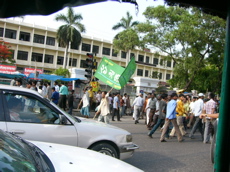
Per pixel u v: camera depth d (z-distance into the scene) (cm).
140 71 6053
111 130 493
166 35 1894
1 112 407
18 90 432
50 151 283
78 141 448
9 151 220
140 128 1271
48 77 2417
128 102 2067
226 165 171
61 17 4056
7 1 179
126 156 505
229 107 171
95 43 5531
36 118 432
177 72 2016
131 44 2109
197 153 759
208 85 2205
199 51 1886
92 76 1658
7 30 4638
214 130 619
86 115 1385
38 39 4947
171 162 630
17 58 4741
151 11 1947
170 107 921
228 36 172
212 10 179
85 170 240
